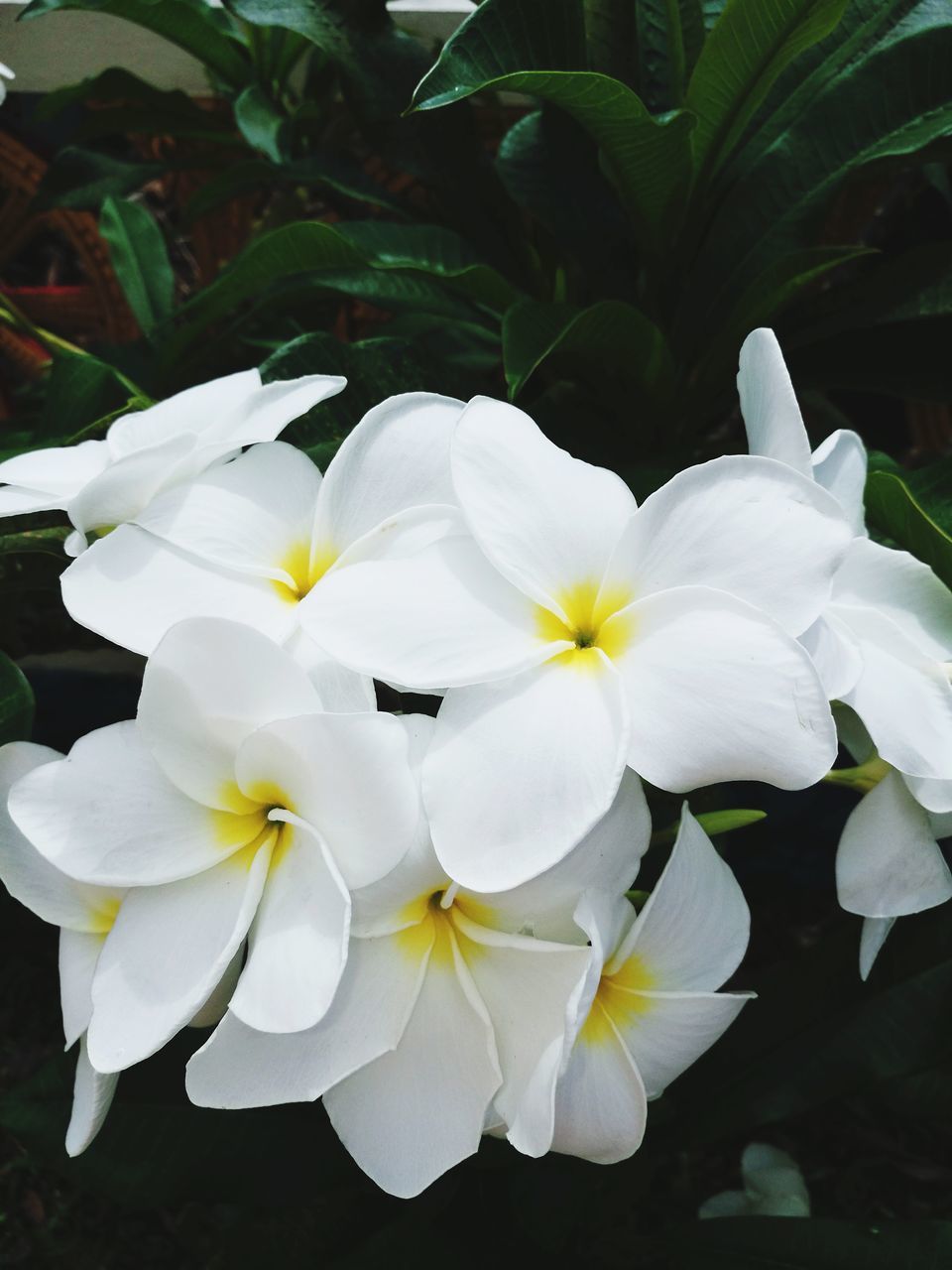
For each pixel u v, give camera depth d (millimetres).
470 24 302
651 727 217
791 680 214
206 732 221
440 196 399
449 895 226
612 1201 341
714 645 219
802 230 365
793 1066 345
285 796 223
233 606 238
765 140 375
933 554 309
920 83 355
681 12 356
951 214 563
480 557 232
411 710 297
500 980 234
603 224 387
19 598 424
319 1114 330
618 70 376
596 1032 248
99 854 224
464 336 482
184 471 260
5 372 738
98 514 261
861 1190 440
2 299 474
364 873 215
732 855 530
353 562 238
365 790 212
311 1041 225
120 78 493
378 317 616
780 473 231
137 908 226
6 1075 469
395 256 351
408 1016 229
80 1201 436
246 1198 319
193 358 413
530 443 241
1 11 511
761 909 529
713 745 215
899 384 385
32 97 748
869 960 269
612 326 333
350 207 536
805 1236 330
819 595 225
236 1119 323
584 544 234
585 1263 332
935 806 256
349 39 388
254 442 262
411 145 394
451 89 298
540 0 307
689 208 371
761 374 256
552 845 209
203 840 227
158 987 218
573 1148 251
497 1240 330
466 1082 233
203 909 224
